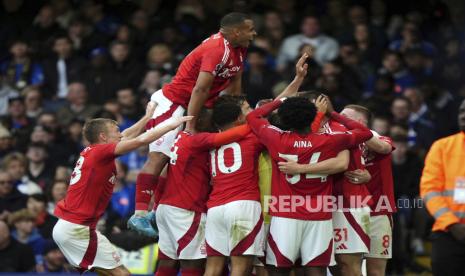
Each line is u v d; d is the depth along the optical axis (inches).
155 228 1195.3
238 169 1106.7
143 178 1154.0
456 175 1228.5
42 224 1598.2
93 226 1179.9
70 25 2014.0
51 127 1785.2
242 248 1095.6
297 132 1081.4
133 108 1815.9
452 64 1993.1
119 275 1198.3
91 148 1175.6
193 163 1138.7
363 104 1811.0
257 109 1114.7
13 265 1553.9
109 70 1916.8
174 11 2080.5
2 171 1674.5
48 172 1734.7
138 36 1959.9
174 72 1851.6
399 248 1550.2
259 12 2062.0
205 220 1143.0
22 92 1925.4
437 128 1833.2
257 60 1844.2
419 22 2065.7
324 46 1964.8
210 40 1131.9
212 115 1137.4
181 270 1155.9
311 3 2113.7
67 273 1536.7
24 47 1977.1
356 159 1115.9
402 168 1656.0
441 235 1229.7
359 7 2032.5
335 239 1121.4
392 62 1935.3
